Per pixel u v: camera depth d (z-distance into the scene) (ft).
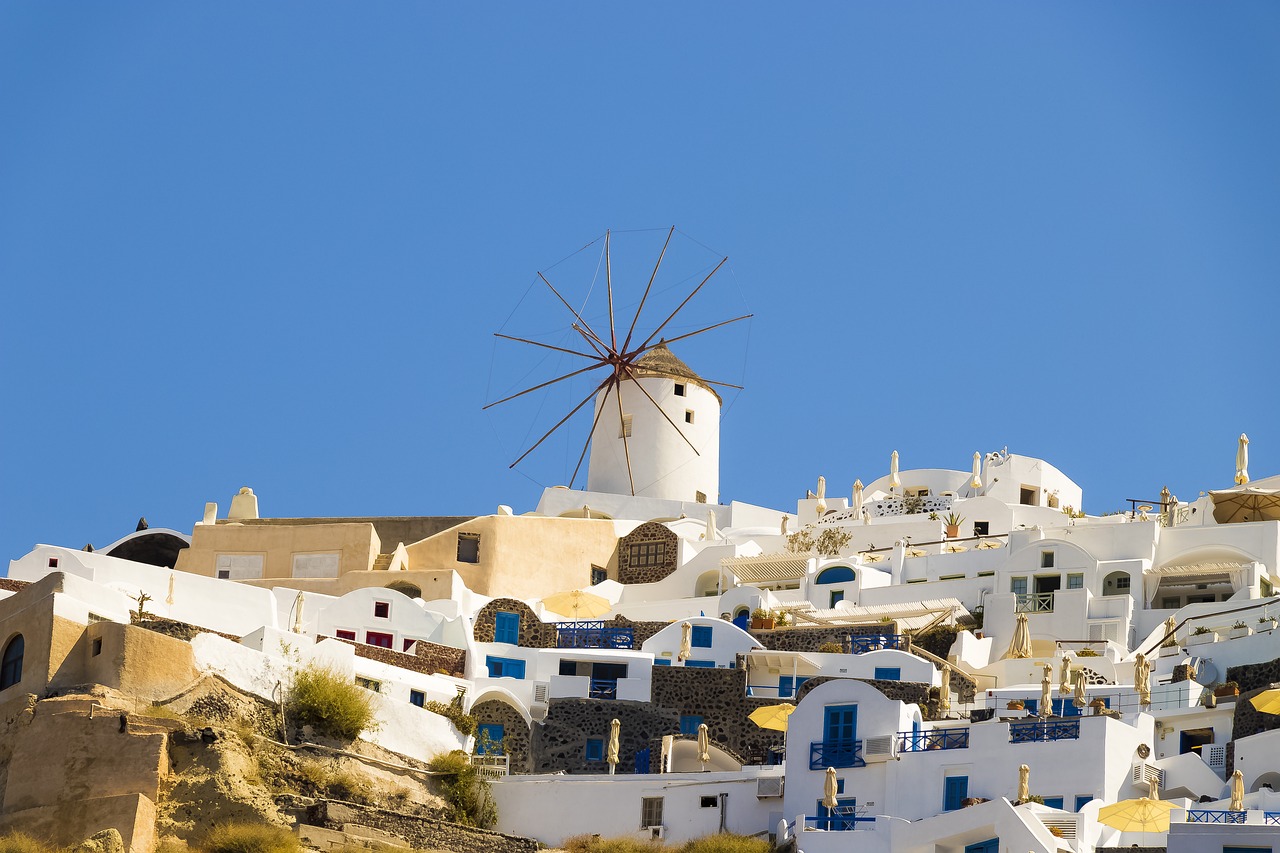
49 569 248.73
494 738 225.35
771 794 203.62
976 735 196.03
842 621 261.24
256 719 204.95
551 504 331.98
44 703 197.77
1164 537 269.85
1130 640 253.03
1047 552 265.95
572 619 272.51
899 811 195.52
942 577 277.23
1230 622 246.27
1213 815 177.78
